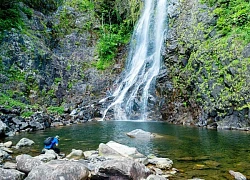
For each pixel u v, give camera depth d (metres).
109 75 23.97
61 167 5.49
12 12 21.28
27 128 13.90
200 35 17.44
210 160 7.58
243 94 13.62
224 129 14.12
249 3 16.03
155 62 21.95
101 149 7.79
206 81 15.91
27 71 19.36
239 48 14.52
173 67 19.44
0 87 17.20
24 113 15.20
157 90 20.02
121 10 27.89
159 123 17.33
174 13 21.22
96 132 13.16
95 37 26.50
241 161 7.43
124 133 12.74
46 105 19.47
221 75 15.08
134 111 20.64
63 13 26.38
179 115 17.81
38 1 24.83
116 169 5.60
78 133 12.84
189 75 17.52
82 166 5.75
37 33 22.48
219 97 14.93
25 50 19.92
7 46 19.03
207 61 16.06
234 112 14.20
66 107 20.20
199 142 10.31
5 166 6.67
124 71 24.53
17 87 18.12
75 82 22.72
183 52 18.66
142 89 21.09
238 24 15.74
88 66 24.28
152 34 23.48
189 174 6.37
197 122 16.27
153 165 7.09
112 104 21.27
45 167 5.55
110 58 25.08
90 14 27.69
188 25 19.09
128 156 7.46
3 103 15.48
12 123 13.67
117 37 26.38
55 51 23.89
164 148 9.23
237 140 10.63
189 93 17.47
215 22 17.12
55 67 22.06
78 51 24.97
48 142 8.70
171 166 7.02
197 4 19.09
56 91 20.88
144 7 25.97
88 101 21.72
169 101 18.97
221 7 17.33
